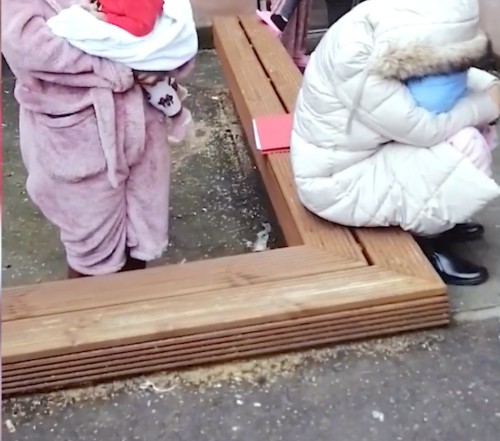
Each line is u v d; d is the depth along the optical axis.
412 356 1.98
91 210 2.17
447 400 1.84
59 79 2.02
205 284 2.09
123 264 2.28
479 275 2.21
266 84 3.23
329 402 1.86
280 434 1.78
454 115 2.09
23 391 1.92
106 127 2.05
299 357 2.00
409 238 2.23
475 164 2.10
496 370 1.92
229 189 3.11
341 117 2.12
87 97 2.04
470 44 1.98
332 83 2.09
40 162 2.14
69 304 2.04
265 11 4.14
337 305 1.97
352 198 2.21
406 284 2.02
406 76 1.98
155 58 2.05
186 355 1.96
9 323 1.97
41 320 1.98
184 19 2.10
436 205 2.13
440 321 2.04
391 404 1.84
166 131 2.24
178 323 1.94
